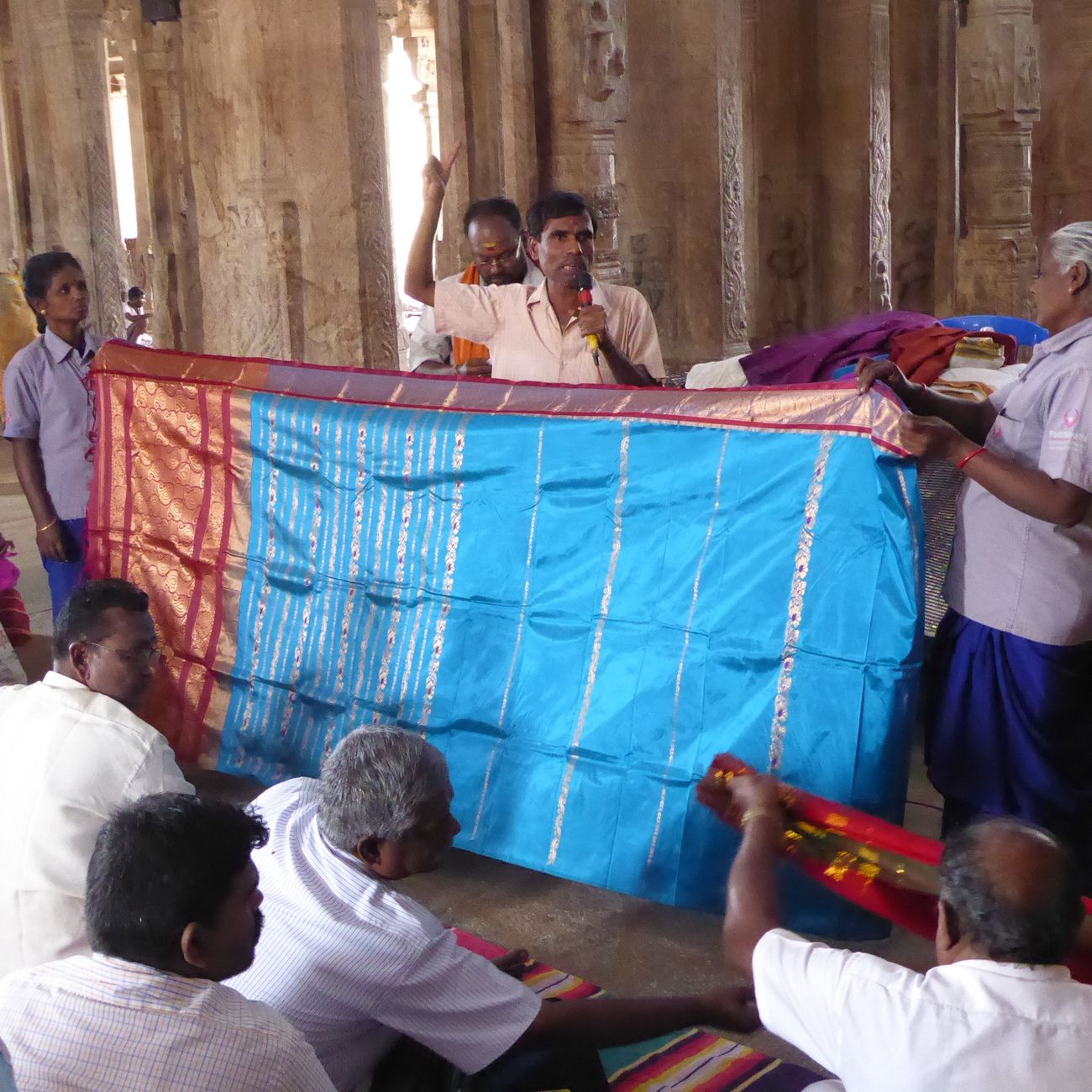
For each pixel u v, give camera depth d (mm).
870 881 2688
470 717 3631
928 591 4105
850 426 3078
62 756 2488
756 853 2477
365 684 3848
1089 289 2908
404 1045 2516
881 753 3037
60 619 2764
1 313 11938
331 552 3941
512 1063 2523
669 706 3312
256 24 6395
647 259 8750
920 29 10570
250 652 4121
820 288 9789
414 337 5266
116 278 13086
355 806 2312
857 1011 1795
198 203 6926
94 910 1828
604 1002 2510
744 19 9531
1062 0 11516
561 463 3520
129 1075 1755
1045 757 3111
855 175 9445
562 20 7461
